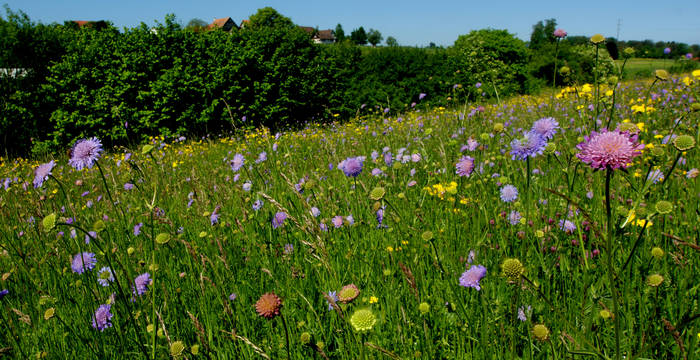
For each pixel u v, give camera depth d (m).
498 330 1.74
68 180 6.20
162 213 3.55
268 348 1.97
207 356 1.80
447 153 4.20
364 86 16.12
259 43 14.80
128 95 13.33
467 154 4.38
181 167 6.77
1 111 13.44
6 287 2.77
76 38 14.53
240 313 2.13
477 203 2.79
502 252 2.23
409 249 2.57
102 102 12.90
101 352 2.03
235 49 13.99
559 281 2.05
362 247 2.75
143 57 13.27
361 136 6.77
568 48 14.80
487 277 1.83
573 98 6.09
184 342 2.09
